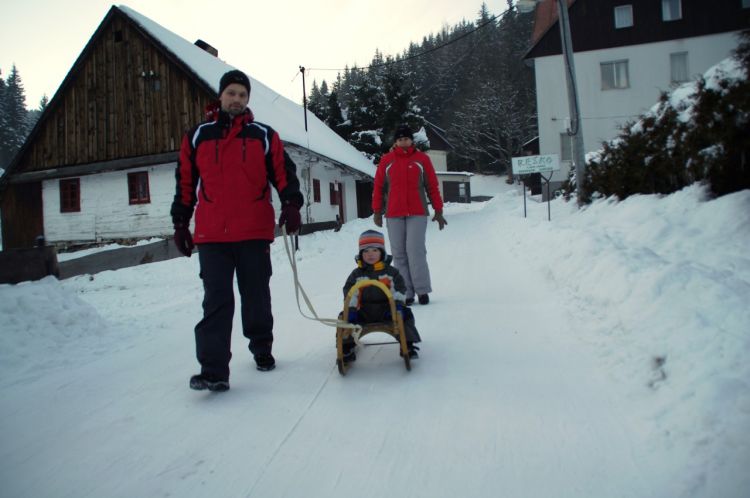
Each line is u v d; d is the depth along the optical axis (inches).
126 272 456.4
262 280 142.7
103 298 353.4
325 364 154.1
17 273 222.1
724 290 133.5
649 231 243.6
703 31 934.4
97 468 96.8
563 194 569.6
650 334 132.1
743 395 93.2
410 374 140.8
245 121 136.3
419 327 189.8
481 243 448.5
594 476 86.2
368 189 1166.3
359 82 1537.9
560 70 971.3
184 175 135.4
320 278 343.0
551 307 197.9
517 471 89.5
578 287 201.5
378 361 154.5
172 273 443.2
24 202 794.2
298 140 693.9
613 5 957.2
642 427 99.6
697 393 99.6
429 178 227.6
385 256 151.0
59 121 760.3
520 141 2352.4
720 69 239.1
